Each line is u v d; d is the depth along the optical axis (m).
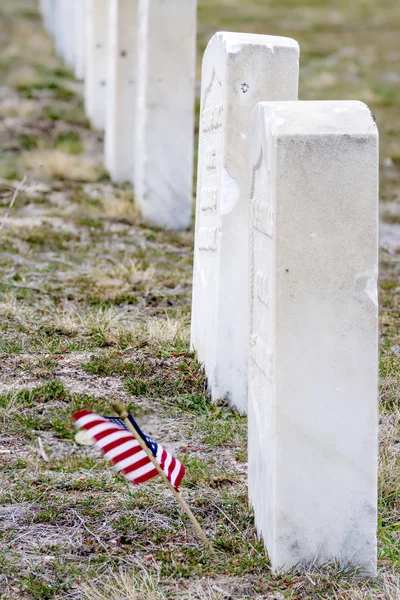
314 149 6.44
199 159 11.22
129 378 10.56
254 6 52.00
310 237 6.50
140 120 19.31
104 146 25.22
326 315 6.57
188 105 18.84
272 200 6.57
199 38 41.62
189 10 18.44
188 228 19.34
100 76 26.73
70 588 6.69
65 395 9.99
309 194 6.46
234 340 10.10
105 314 12.54
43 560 7.06
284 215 6.48
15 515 7.70
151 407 9.95
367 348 6.62
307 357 6.59
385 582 6.73
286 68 9.82
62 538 7.39
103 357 11.04
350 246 6.52
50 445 9.06
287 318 6.55
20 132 25.66
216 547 7.29
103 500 8.00
